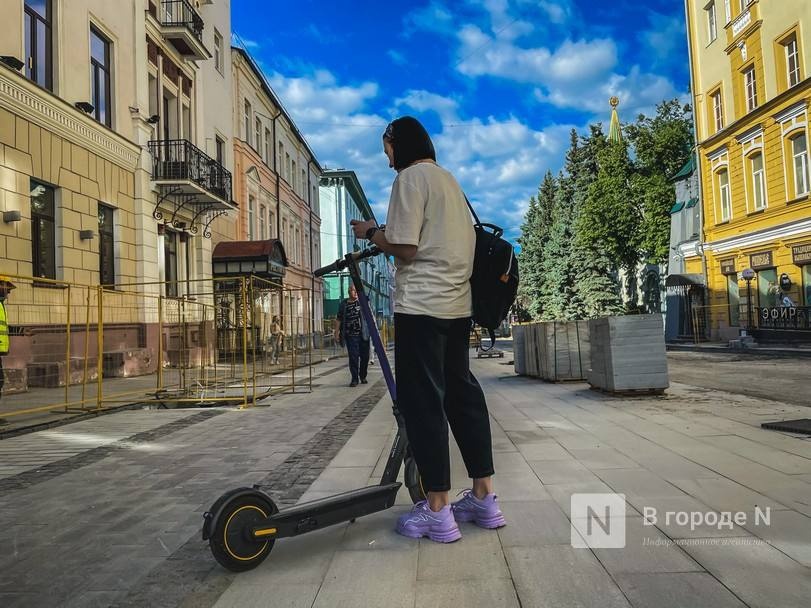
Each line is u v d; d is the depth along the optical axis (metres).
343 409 7.75
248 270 20.95
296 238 38.41
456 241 2.66
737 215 24.92
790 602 1.97
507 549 2.50
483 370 13.66
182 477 4.21
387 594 2.13
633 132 37.50
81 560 2.65
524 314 54.59
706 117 27.08
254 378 8.90
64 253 12.77
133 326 13.79
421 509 2.70
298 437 5.69
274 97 31.48
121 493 3.83
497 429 5.50
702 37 27.12
